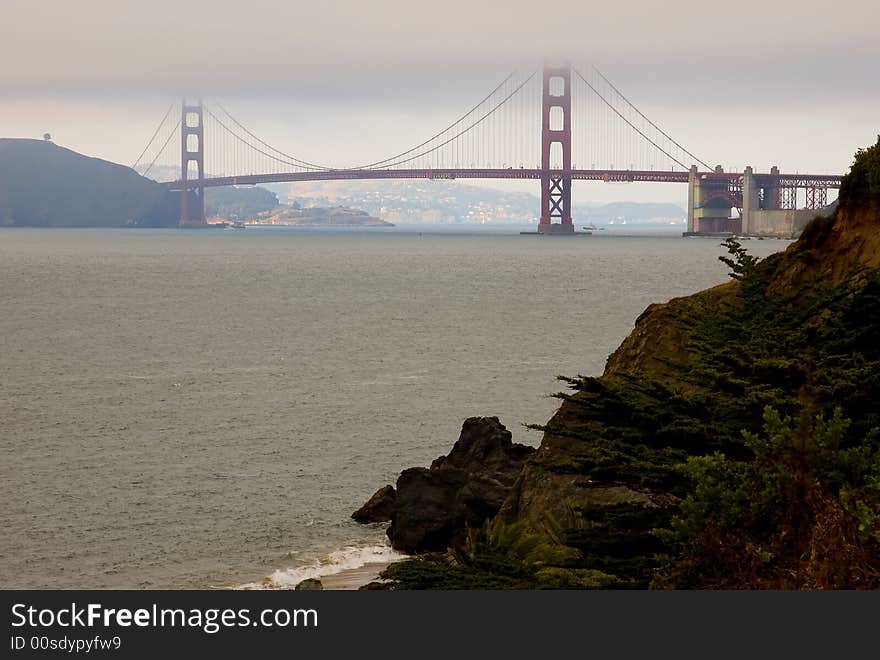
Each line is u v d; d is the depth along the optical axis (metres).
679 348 39.81
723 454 26.73
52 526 62.59
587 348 139.12
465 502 59.53
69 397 102.31
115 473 73.75
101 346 142.75
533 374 117.00
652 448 29.94
